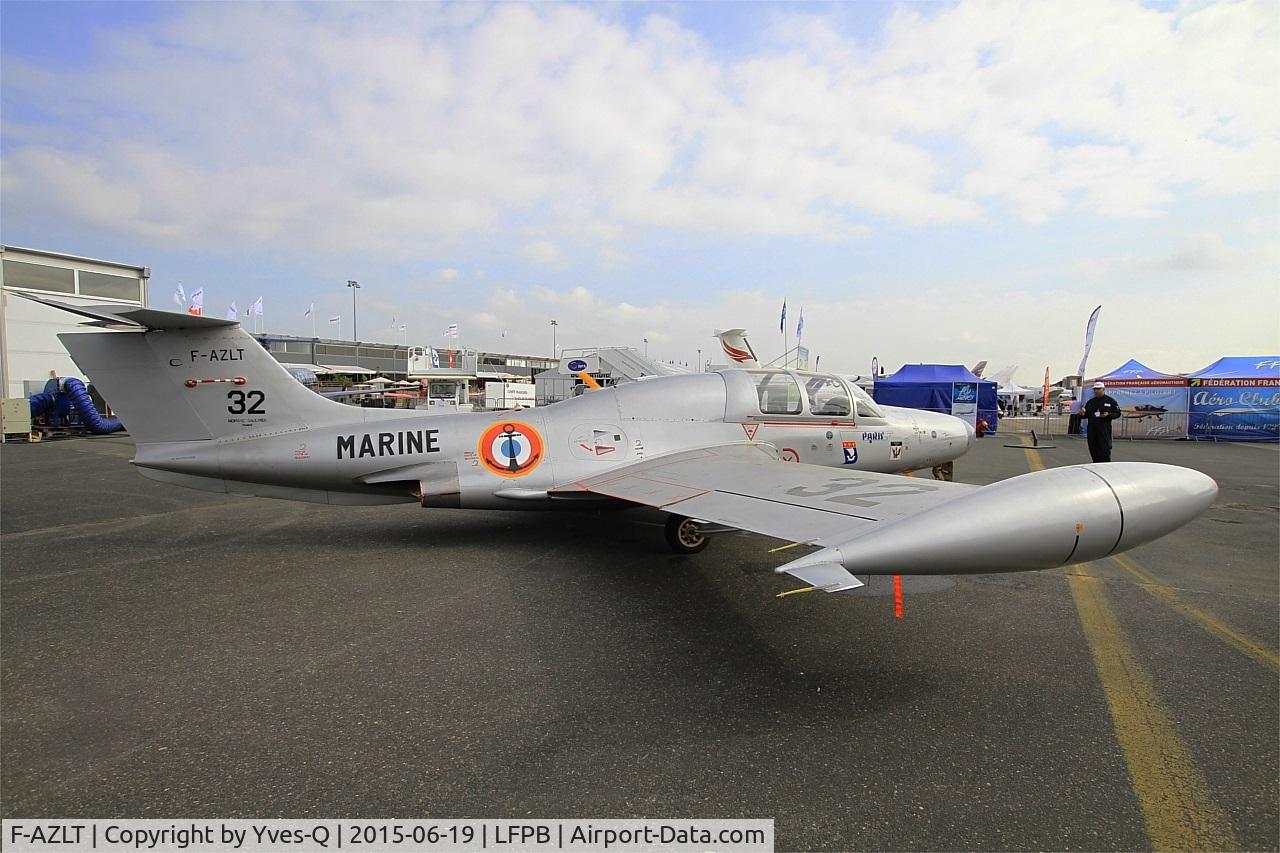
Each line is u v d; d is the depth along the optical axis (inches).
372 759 102.3
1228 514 312.0
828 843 83.2
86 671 135.1
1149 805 90.9
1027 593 189.6
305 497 246.4
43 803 91.6
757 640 153.3
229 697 123.3
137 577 204.4
